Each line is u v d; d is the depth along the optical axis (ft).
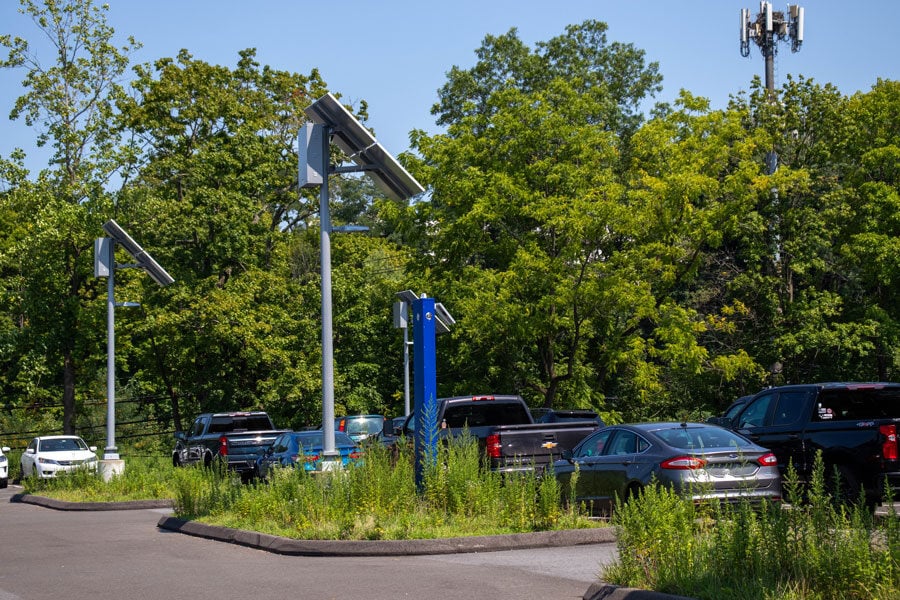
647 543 29.17
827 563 24.18
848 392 47.06
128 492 75.66
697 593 25.40
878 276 108.27
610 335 111.34
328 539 40.93
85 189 120.06
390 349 141.18
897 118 115.14
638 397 117.60
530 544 39.81
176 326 121.29
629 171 116.98
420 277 115.65
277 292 128.77
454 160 111.45
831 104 121.29
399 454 50.19
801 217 116.16
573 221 96.84
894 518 25.30
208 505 54.24
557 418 71.41
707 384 126.52
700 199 112.57
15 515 69.21
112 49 122.83
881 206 110.01
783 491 47.24
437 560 37.11
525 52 187.32
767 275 119.65
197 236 125.90
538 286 102.27
